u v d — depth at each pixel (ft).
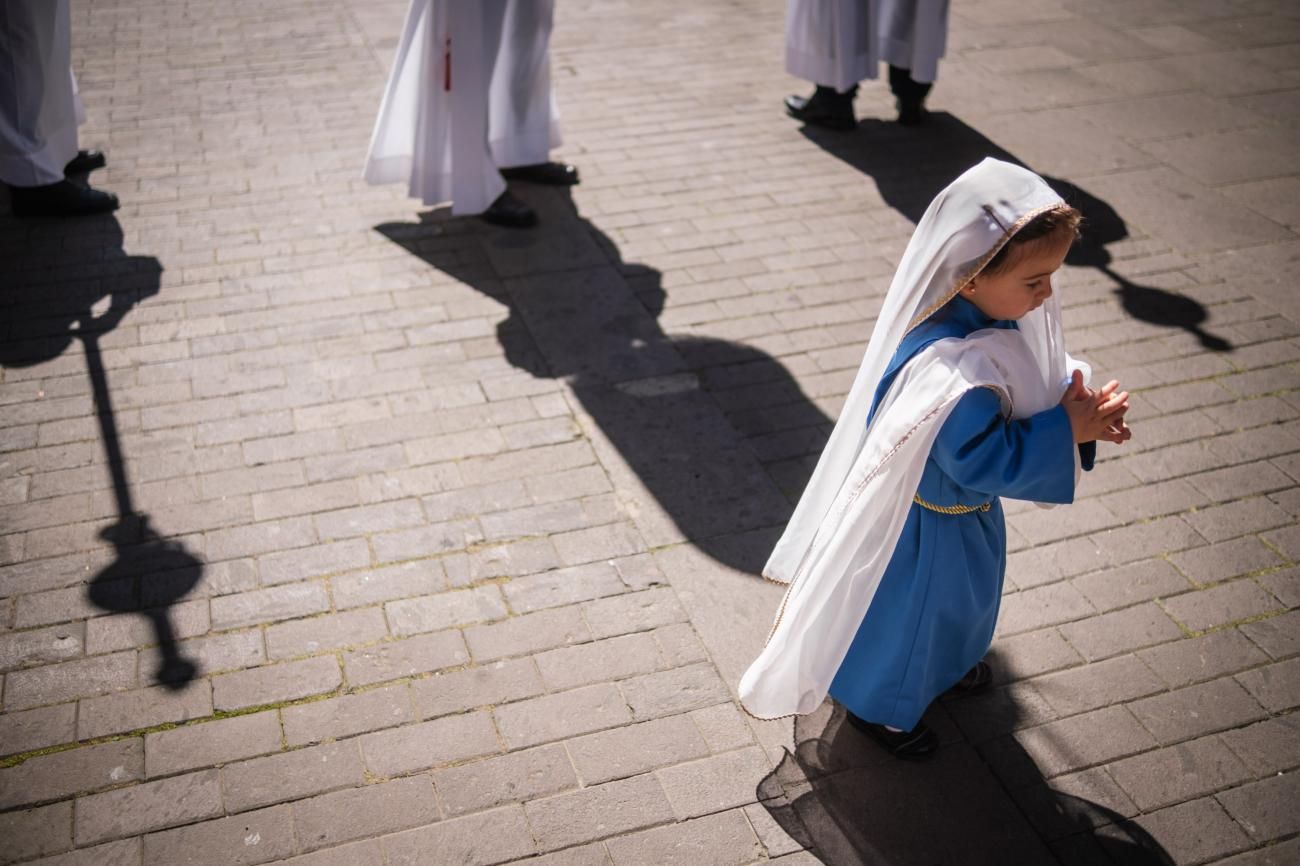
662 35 28.94
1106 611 11.97
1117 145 23.16
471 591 11.98
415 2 17.31
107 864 9.16
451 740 10.32
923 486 8.91
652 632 11.55
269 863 9.21
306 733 10.35
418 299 17.22
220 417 14.49
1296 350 16.51
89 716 10.44
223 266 17.92
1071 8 31.19
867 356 8.57
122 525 12.70
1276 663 11.36
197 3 30.01
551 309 17.08
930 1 21.72
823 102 23.48
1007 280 7.77
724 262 18.54
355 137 22.53
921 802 9.88
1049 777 10.15
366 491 13.33
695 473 13.82
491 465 13.83
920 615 9.23
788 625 9.25
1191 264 18.78
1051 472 8.07
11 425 14.21
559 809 9.73
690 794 9.89
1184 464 14.16
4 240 18.43
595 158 22.15
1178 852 9.50
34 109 18.10
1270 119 24.45
